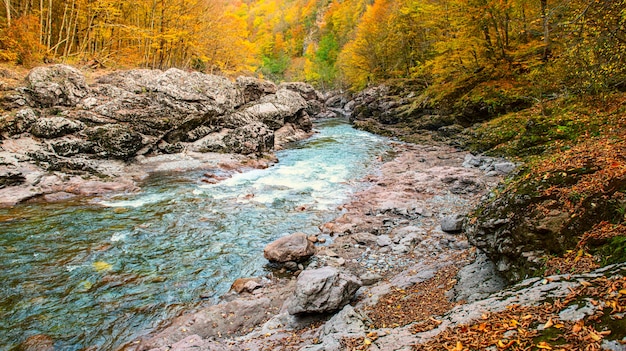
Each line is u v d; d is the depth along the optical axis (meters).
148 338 6.87
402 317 6.18
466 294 6.30
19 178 14.87
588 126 13.39
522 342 3.44
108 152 18.70
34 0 24.94
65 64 21.55
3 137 16.20
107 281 8.80
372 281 8.60
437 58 29.31
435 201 14.23
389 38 46.72
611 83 14.38
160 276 9.14
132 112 20.53
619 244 4.49
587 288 3.90
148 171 19.08
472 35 25.78
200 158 21.41
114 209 13.72
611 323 3.21
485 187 14.91
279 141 29.05
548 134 16.28
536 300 4.12
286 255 9.81
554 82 17.84
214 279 9.12
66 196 14.93
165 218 12.96
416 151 24.64
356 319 6.10
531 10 22.98
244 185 17.39
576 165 6.35
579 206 5.40
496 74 25.53
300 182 17.97
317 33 100.06
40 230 11.53
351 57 60.44
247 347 5.99
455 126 26.98
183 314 7.67
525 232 5.81
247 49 48.56
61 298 8.02
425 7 31.50
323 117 52.22
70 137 17.81
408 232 11.30
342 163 21.97
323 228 12.23
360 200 15.04
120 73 22.78
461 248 9.56
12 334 6.85
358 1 79.12
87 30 26.45
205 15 35.25
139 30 26.56
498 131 20.83
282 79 95.38
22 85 18.45
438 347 3.95
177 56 36.19
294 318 6.96
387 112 37.56
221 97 26.14
